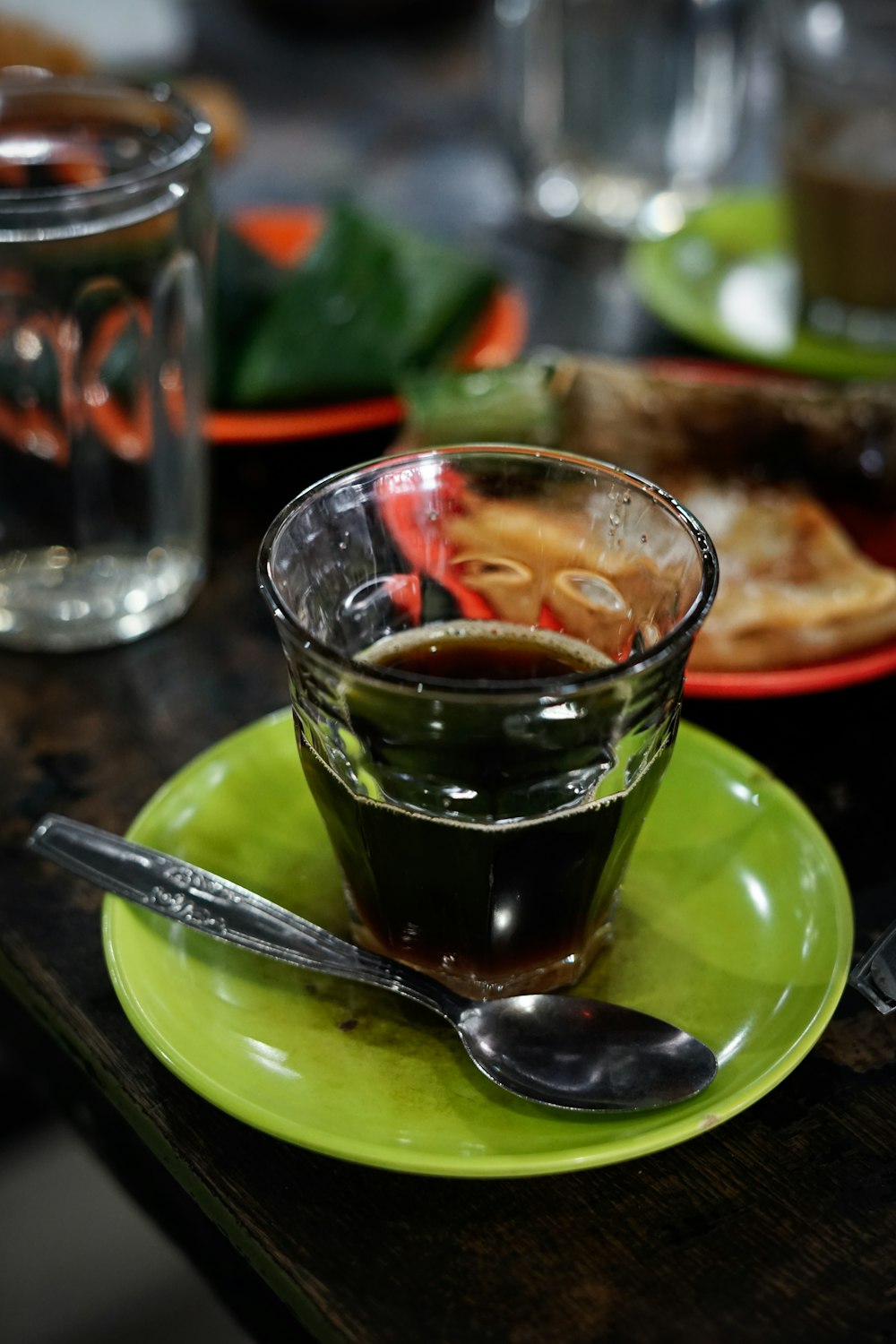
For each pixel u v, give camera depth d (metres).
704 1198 0.39
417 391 0.56
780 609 0.50
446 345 0.62
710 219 0.74
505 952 0.42
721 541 0.53
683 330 0.65
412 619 0.45
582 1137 0.38
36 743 0.50
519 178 0.83
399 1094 0.39
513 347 0.62
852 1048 0.42
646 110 0.83
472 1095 0.39
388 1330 0.37
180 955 0.42
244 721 0.51
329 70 1.01
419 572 0.44
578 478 0.43
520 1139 0.38
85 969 0.44
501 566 0.44
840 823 0.47
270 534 0.41
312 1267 0.38
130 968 0.41
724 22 0.81
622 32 0.81
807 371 0.64
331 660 0.39
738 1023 0.40
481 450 0.43
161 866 0.43
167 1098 0.41
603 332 0.68
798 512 0.54
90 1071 0.42
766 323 0.66
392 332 0.60
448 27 1.08
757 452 0.56
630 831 0.41
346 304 0.61
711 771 0.45
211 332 0.56
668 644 0.39
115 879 0.43
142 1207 0.44
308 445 0.61
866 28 0.74
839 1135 0.40
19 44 0.73
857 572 0.52
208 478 0.57
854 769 0.49
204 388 0.55
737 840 0.44
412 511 0.44
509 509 0.44
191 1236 0.42
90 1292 0.63
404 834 0.40
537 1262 0.38
